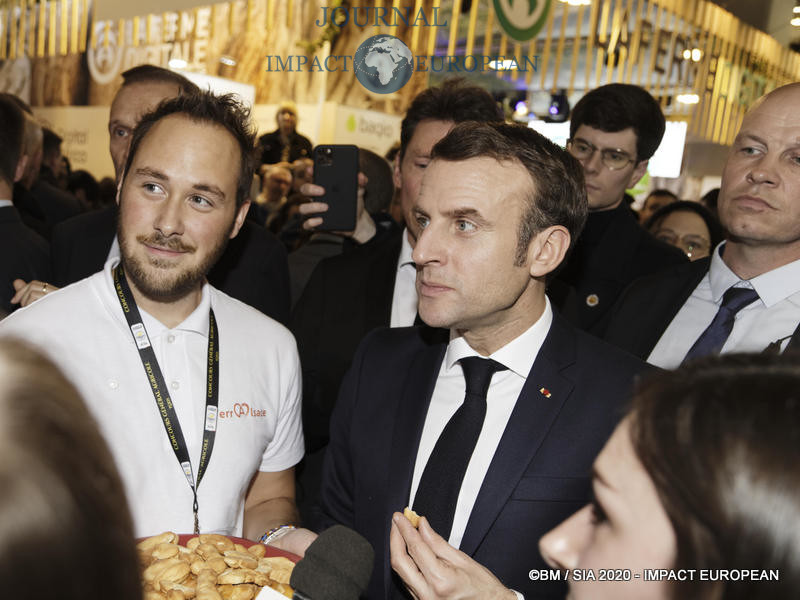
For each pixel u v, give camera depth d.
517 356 1.29
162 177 1.32
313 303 2.09
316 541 1.01
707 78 5.93
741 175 1.59
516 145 1.24
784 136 1.54
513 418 1.25
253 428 1.45
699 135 6.37
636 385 0.59
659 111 2.48
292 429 1.58
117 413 1.31
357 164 2.24
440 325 1.26
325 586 0.97
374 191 2.75
